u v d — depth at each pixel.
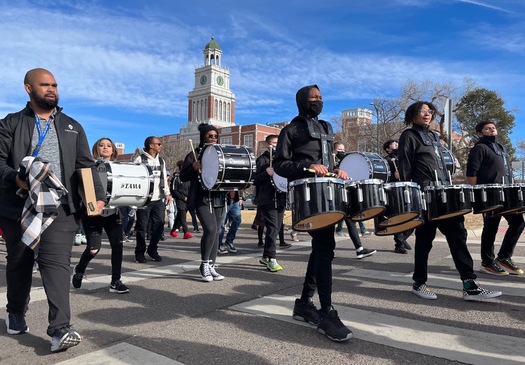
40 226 3.25
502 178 5.86
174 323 4.04
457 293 5.01
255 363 3.13
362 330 3.77
